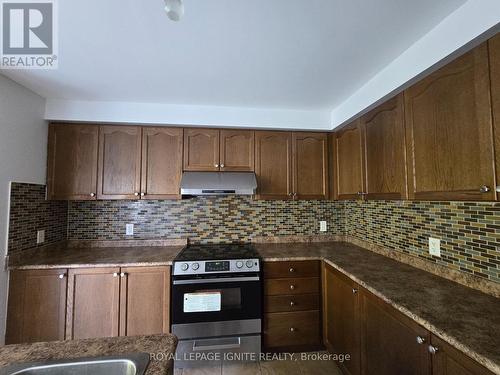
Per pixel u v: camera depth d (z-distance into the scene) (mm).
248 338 2076
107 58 1586
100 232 2582
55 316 1939
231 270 2082
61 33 1336
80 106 2240
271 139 2527
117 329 1982
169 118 2326
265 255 2238
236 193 2305
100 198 2297
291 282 2193
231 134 2471
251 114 2426
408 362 1171
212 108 2381
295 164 2549
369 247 2430
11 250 1922
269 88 2006
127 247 2559
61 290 1952
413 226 1878
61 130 2281
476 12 1069
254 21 1249
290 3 1131
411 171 1494
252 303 2092
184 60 1607
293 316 2186
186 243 2648
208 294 2039
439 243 1641
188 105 2352
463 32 1126
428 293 1344
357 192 2129
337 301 1949
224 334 2051
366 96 1910
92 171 2297
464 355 885
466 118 1141
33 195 2113
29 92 2039
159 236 2643
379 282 1521
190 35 1361
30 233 2094
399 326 1234
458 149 1180
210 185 2301
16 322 1902
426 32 1330
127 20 1240
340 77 1826
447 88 1249
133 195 2330
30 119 2057
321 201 2871
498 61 1007
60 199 2258
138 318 2004
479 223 1382
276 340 2156
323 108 2445
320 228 2863
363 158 2041
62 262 1994
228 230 2721
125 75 1803
